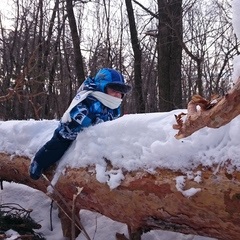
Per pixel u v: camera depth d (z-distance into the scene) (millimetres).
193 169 2461
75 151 3377
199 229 2639
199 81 9328
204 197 2375
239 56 2029
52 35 14203
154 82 16141
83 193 3283
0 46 13477
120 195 2914
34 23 13672
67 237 4129
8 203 4500
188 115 2242
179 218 2650
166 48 9742
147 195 2721
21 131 4250
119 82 3531
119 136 3035
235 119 2348
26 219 4262
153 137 2783
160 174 2633
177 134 2373
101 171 3061
